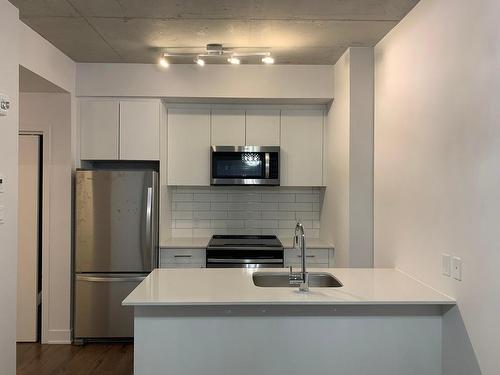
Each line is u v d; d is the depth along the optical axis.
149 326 2.24
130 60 3.97
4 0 2.51
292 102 4.33
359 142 3.48
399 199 2.89
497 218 1.80
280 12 2.85
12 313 2.62
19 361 3.56
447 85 2.22
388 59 3.13
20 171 3.98
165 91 4.09
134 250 3.93
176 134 4.43
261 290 2.36
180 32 3.23
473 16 1.98
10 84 2.58
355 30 3.13
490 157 1.85
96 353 3.74
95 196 3.92
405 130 2.79
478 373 1.94
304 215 4.80
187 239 4.60
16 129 2.66
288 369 2.27
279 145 4.46
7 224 2.56
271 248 4.08
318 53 3.72
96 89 4.05
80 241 3.92
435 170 2.36
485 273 1.88
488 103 1.86
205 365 2.25
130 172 3.93
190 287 2.42
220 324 2.25
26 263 4.00
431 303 2.16
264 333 2.26
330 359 2.27
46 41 3.41
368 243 3.47
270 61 3.52
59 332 3.96
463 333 2.06
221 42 3.43
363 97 3.48
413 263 2.67
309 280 2.88
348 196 3.49
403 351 2.29
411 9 2.76
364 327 2.28
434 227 2.37
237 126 4.46
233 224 4.79
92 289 3.93
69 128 3.95
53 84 3.58
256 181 4.33
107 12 2.85
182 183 4.43
